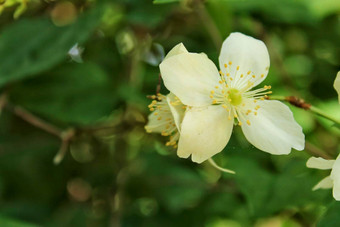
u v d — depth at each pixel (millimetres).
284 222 288
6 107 273
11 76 247
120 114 294
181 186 306
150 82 290
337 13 300
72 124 286
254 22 285
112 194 292
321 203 244
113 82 281
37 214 298
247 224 297
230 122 224
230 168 250
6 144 297
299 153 260
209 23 263
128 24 287
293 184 247
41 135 299
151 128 233
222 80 225
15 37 256
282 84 284
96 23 252
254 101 227
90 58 295
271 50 285
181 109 222
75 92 273
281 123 224
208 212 304
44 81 272
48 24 258
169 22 282
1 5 250
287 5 287
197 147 220
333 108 292
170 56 221
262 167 254
